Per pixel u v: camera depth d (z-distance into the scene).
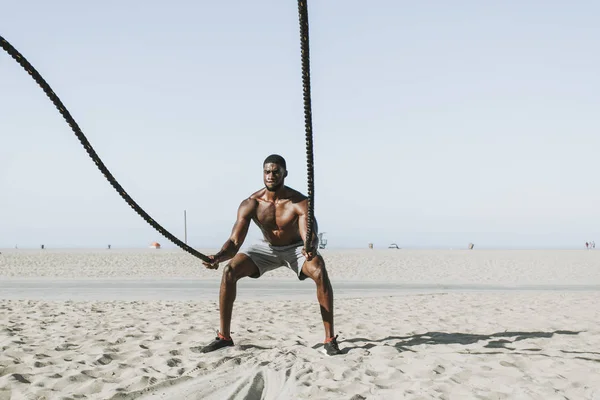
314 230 6.23
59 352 6.46
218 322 8.95
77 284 17.75
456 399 4.57
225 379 5.07
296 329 8.23
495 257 37.09
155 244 62.50
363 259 33.69
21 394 4.77
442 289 16.59
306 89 3.06
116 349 6.63
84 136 3.88
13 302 12.23
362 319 9.49
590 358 6.14
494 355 6.18
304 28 2.75
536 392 4.74
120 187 4.34
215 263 6.23
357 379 5.07
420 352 6.32
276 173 6.30
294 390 4.68
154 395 4.71
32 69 3.38
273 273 22.08
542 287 17.50
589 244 67.38
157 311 10.61
